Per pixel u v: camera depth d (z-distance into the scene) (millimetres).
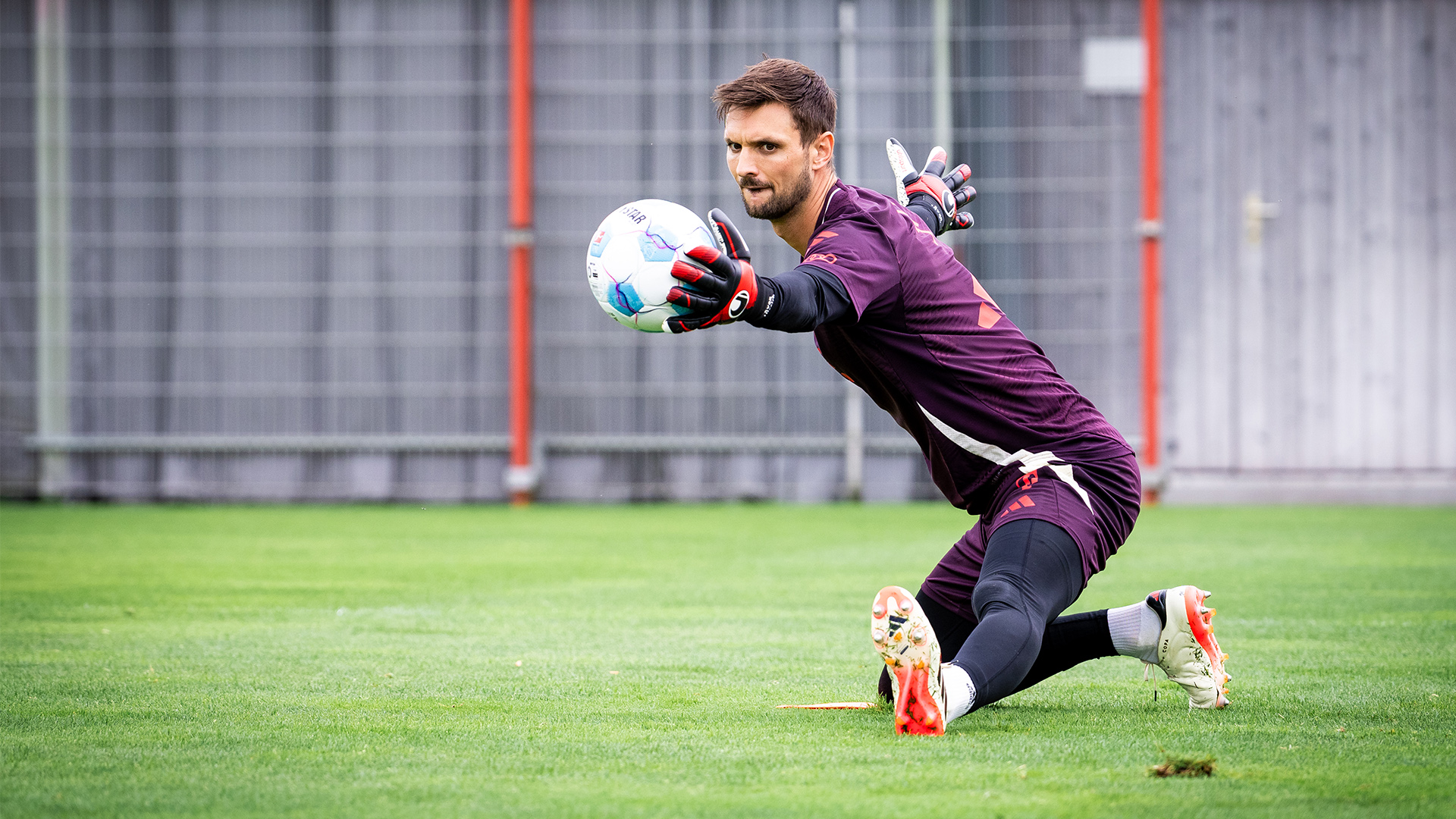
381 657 12477
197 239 34875
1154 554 22734
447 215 34812
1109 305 34344
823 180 8859
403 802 6961
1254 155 35500
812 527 28359
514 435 34375
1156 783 7277
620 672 11625
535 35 34656
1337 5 35312
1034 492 8734
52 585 18609
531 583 18953
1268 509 32906
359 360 34969
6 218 34781
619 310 7984
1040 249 34344
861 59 34406
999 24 34281
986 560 8672
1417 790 7121
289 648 13039
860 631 14328
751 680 11188
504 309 34844
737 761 7863
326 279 34906
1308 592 17719
